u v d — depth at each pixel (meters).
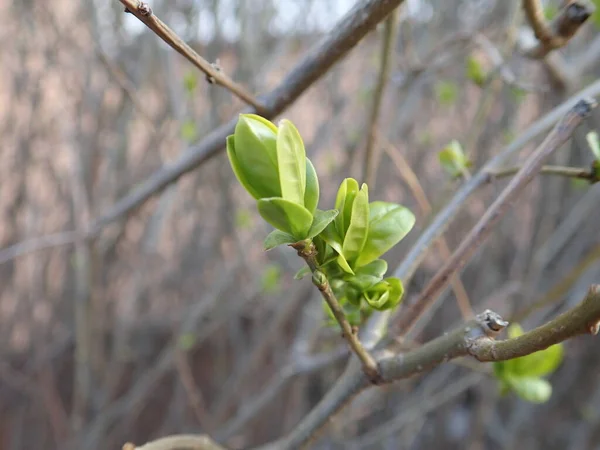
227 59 0.53
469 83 0.60
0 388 0.64
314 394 0.63
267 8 0.53
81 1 0.48
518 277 0.54
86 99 0.51
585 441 0.56
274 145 0.13
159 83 0.53
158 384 0.65
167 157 0.51
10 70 0.58
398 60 0.41
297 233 0.13
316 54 0.18
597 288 0.11
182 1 0.46
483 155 0.57
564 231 0.52
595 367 0.61
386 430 0.48
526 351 0.12
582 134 0.55
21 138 0.59
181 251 0.65
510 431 0.57
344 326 0.15
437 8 0.51
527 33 0.38
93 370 0.54
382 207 0.15
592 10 0.19
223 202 0.53
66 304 0.63
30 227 0.60
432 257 0.55
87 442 0.50
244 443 0.55
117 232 0.53
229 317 0.58
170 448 0.16
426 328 0.64
